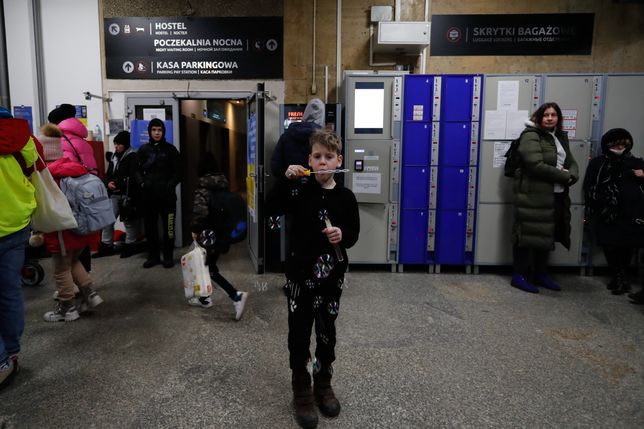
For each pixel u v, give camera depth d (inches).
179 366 90.5
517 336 107.7
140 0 204.4
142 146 170.4
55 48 208.2
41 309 124.3
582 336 108.1
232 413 73.9
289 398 78.9
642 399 79.2
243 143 426.0
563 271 175.3
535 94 162.6
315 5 202.2
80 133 125.7
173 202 171.0
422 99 164.6
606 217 140.2
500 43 201.5
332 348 73.0
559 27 199.6
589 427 70.7
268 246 172.2
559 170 137.2
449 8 200.7
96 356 94.9
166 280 154.9
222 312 123.1
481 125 164.7
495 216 167.6
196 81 207.9
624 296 141.7
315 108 131.8
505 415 73.9
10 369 81.4
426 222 169.6
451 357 95.6
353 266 182.1
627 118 163.3
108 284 149.6
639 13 197.9
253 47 205.5
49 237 108.6
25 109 210.1
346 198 72.4
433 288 149.5
